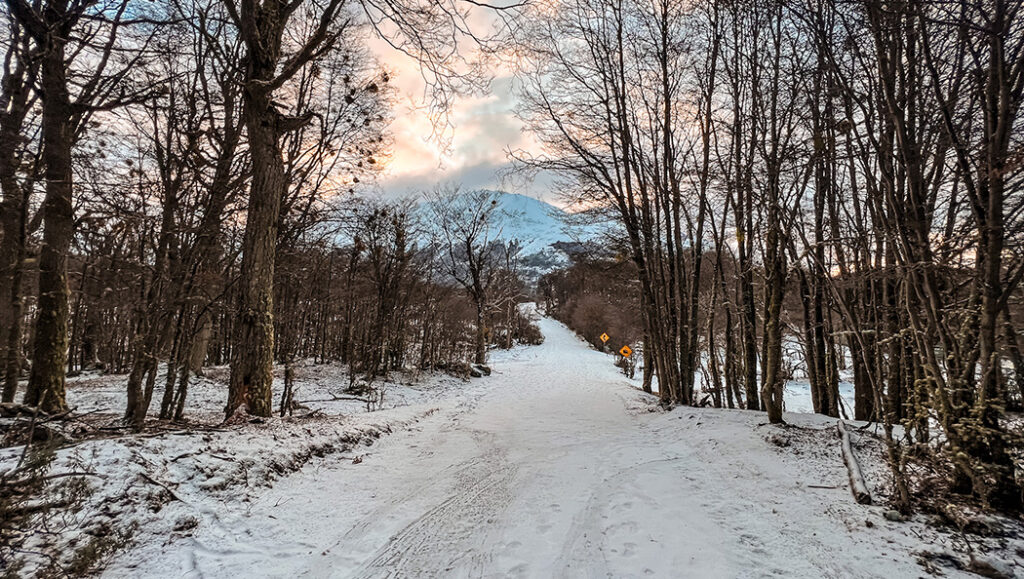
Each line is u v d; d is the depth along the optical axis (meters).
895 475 4.05
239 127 7.90
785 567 3.19
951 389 4.00
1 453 4.04
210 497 4.12
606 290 28.48
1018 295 4.39
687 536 3.78
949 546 3.24
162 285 6.74
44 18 6.43
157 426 5.91
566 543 3.73
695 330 12.00
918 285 4.34
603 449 7.31
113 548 3.15
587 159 13.21
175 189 6.54
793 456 5.66
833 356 9.54
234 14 7.25
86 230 7.40
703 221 11.94
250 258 7.44
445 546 3.68
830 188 8.66
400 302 21.23
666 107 11.96
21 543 2.94
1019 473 3.70
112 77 7.16
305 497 4.62
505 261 38.72
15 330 7.06
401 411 10.59
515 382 21.50
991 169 3.78
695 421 8.61
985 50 4.16
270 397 7.44
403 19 7.36
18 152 6.77
